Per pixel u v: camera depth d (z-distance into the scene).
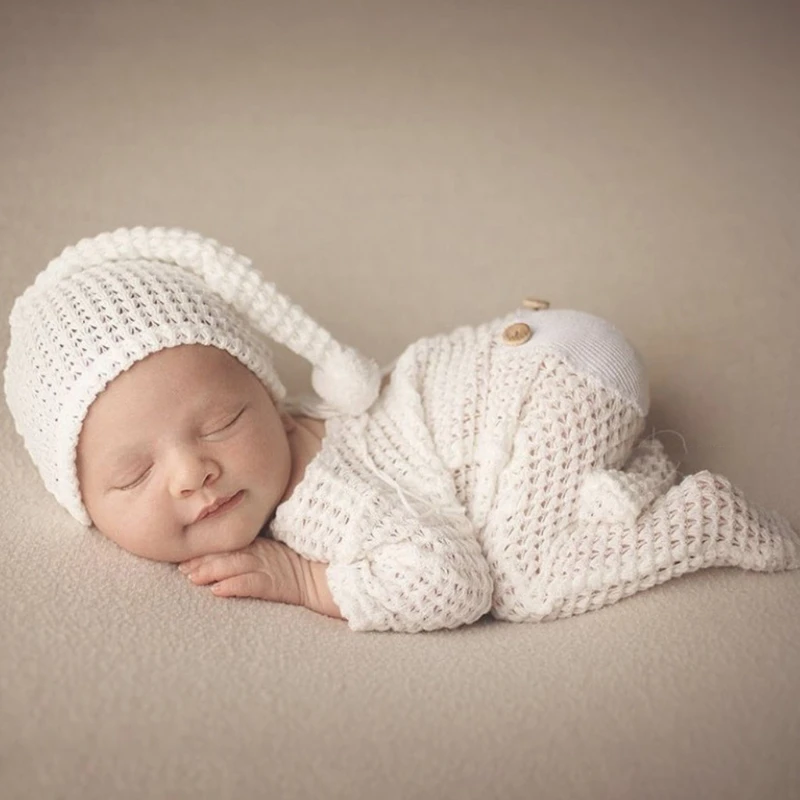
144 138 1.01
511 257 0.94
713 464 0.81
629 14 1.15
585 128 1.04
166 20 1.13
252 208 0.97
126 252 0.77
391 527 0.71
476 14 1.16
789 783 0.60
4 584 0.68
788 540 0.71
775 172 0.98
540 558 0.72
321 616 0.72
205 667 0.64
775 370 0.85
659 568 0.70
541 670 0.65
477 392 0.77
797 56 1.09
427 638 0.70
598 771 0.60
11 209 0.93
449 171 1.00
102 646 0.64
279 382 0.78
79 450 0.72
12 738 0.59
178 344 0.73
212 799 0.58
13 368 0.76
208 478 0.72
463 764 0.60
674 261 0.92
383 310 0.91
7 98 1.03
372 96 1.07
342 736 0.61
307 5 1.16
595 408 0.75
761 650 0.65
